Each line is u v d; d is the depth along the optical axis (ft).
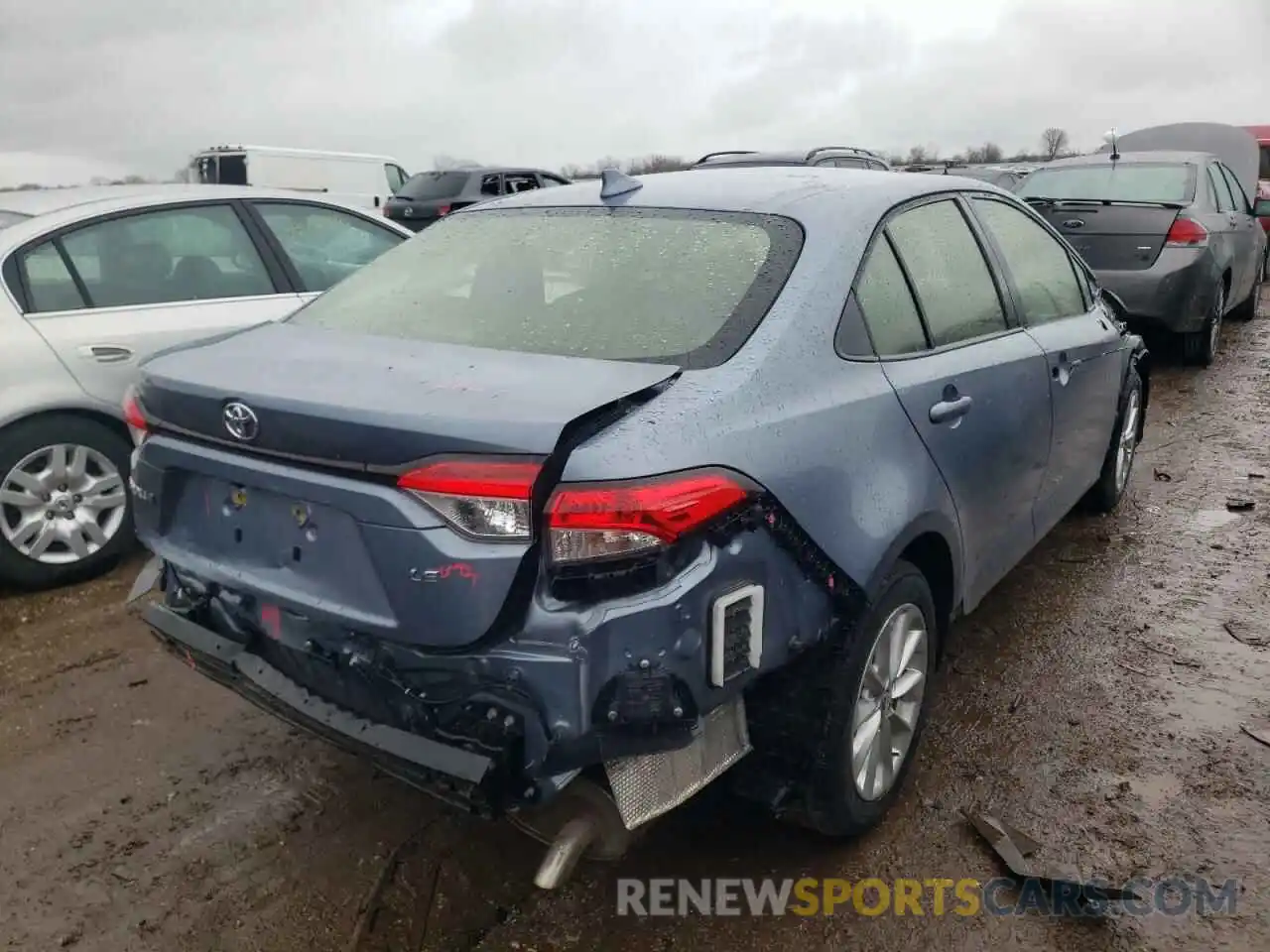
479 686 7.15
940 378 9.80
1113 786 10.21
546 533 6.77
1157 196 28.22
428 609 6.97
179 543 8.70
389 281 10.66
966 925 8.50
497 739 7.11
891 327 9.57
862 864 9.23
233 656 8.65
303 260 17.52
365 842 9.53
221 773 10.58
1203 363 28.99
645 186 10.79
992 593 14.69
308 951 8.27
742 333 8.35
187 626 9.05
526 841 9.55
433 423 6.90
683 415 7.32
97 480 14.99
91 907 8.71
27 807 10.00
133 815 9.89
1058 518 13.99
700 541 7.13
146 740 11.16
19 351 14.14
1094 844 9.38
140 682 12.36
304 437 7.42
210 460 8.09
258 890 8.92
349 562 7.42
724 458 7.28
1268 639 13.23
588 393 7.27
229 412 7.84
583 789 7.45
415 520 6.96
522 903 8.77
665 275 9.18
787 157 42.78
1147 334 29.99
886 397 8.97
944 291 10.71
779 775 8.60
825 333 8.66
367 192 63.00
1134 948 8.21
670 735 7.09
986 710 11.64
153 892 8.89
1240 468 20.21
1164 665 12.61
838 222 9.52
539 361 8.16
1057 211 27.66
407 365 8.18
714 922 8.55
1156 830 9.56
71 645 13.25
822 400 8.33
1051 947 8.26
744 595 7.36
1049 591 14.74
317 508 7.55
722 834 9.61
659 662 6.93
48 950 8.26
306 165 60.23
